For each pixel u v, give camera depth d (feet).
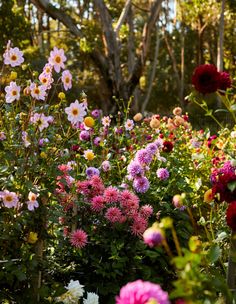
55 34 102.89
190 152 16.42
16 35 63.52
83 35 54.19
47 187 9.70
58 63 10.12
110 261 11.46
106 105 56.03
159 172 13.17
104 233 11.57
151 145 13.00
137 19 106.22
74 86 60.70
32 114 10.06
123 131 17.80
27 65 10.77
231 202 7.43
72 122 10.52
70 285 9.91
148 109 100.89
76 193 11.49
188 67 108.37
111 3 66.18
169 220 4.99
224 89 8.13
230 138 15.90
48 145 10.16
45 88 10.10
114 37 54.60
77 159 12.77
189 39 107.55
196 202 13.65
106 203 11.56
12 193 9.05
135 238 11.51
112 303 11.19
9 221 9.44
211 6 74.28
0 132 9.85
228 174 7.52
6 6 62.59
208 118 44.47
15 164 9.74
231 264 7.88
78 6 82.94
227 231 12.00
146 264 12.26
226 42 96.12
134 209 11.50
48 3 53.78
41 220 9.66
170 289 11.92
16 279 9.50
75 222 11.50
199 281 4.77
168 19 97.45
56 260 11.48
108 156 14.38
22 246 9.50
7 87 10.21
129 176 12.60
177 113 19.66
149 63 118.62
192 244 4.97
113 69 54.54
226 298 6.01
